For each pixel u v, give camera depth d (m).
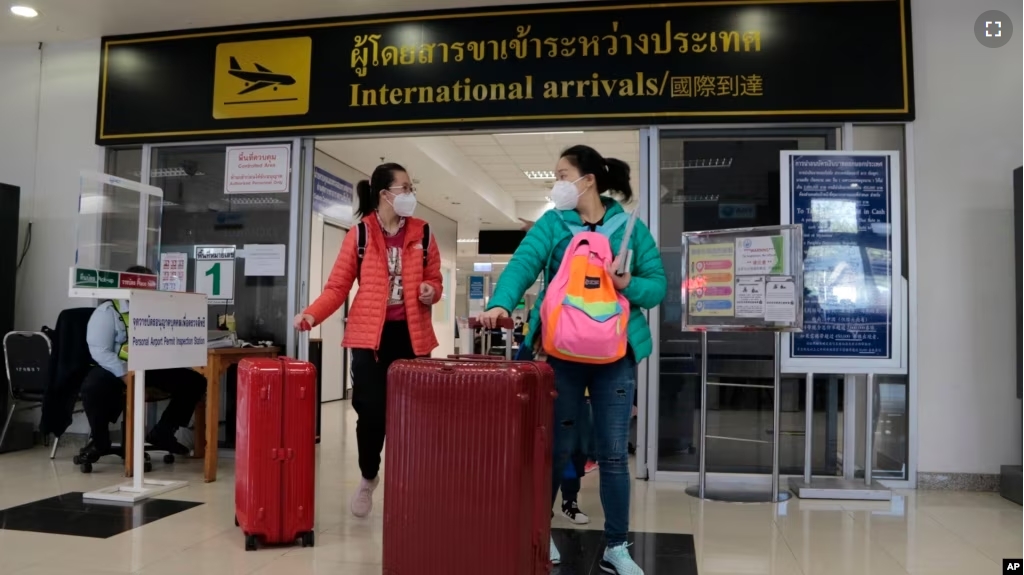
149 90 5.13
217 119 5.01
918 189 4.27
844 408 4.30
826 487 3.93
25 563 2.61
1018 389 3.99
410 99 4.73
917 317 4.24
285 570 2.56
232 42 5.01
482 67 4.65
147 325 3.61
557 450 2.44
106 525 3.13
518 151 9.20
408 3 4.66
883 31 4.28
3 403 4.99
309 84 4.87
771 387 4.36
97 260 4.69
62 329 4.51
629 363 2.50
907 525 3.33
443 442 1.96
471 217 13.02
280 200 4.99
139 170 5.24
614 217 2.58
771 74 4.35
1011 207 4.21
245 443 2.84
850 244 4.14
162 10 4.79
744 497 3.89
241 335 5.00
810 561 2.76
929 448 4.20
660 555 2.82
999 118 4.24
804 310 4.11
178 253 5.11
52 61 5.38
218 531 3.05
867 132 4.37
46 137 5.36
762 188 4.45
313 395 2.90
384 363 3.20
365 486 3.26
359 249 3.20
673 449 4.45
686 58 4.43
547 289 2.41
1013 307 4.18
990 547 2.97
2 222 5.04
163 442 4.53
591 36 4.53
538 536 1.95
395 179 3.16
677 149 4.52
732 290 3.87
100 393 4.29
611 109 4.48
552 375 2.07
